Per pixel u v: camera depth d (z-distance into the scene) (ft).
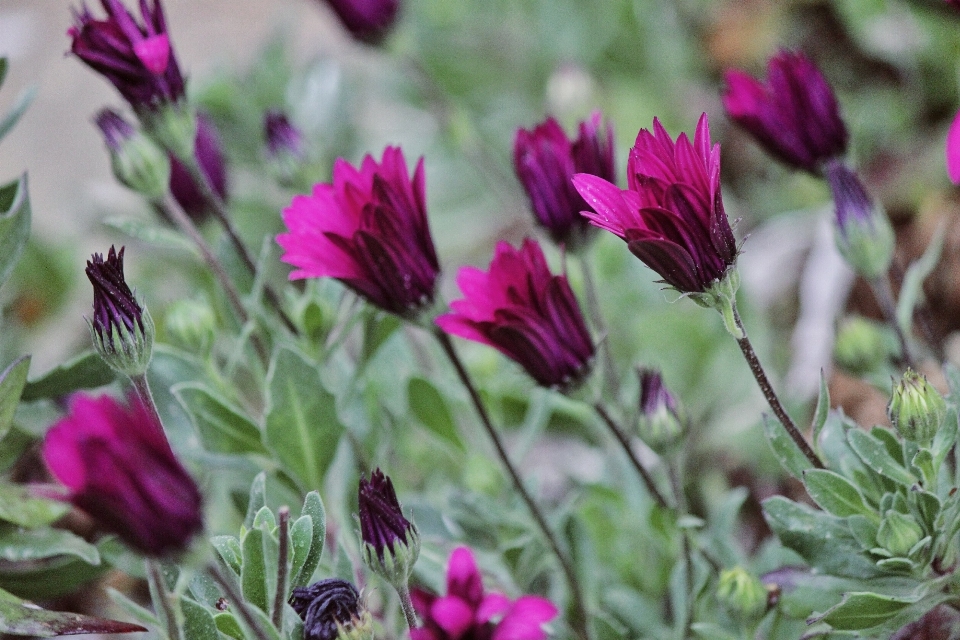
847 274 2.97
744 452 2.82
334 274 2.33
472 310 2.33
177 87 2.47
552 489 2.85
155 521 2.09
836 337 2.64
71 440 2.06
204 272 2.78
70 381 2.39
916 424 2.26
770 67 2.52
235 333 2.62
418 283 2.35
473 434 2.81
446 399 2.62
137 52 2.40
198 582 2.31
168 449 2.10
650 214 2.19
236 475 2.59
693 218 2.20
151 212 2.96
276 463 2.49
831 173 2.50
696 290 2.22
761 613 2.38
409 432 2.80
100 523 2.09
